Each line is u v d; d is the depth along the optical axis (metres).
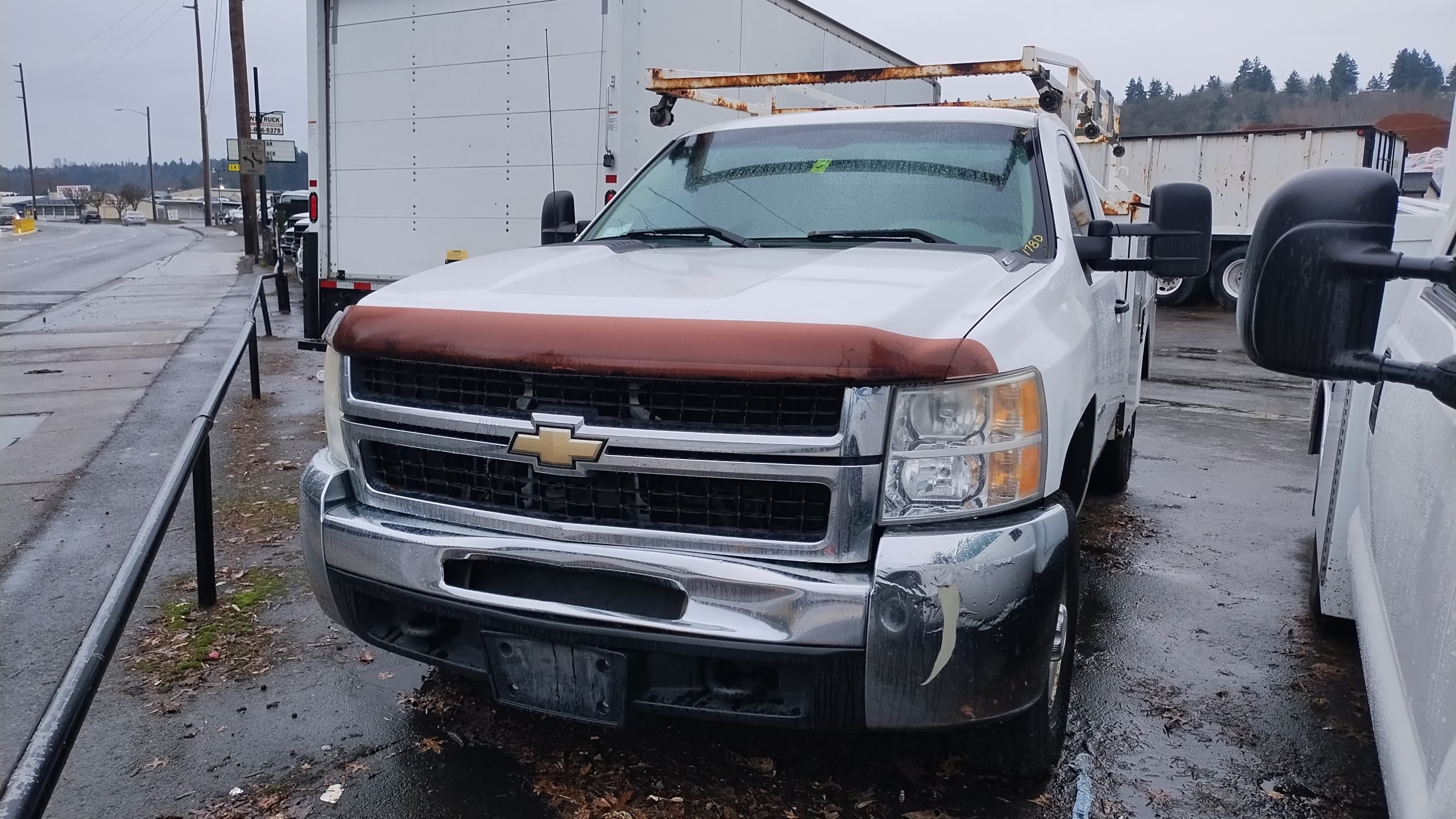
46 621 3.96
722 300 2.43
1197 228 3.15
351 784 2.82
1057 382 2.50
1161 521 5.54
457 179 8.02
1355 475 3.66
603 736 3.06
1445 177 2.83
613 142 7.13
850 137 3.80
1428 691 1.72
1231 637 3.96
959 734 2.73
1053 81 5.95
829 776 2.84
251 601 4.11
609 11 7.02
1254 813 2.76
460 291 2.74
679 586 2.34
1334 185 1.41
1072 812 2.71
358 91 8.48
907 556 2.24
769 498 2.33
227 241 48.53
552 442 2.40
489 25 7.66
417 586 2.58
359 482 2.80
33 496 5.63
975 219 3.33
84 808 2.70
